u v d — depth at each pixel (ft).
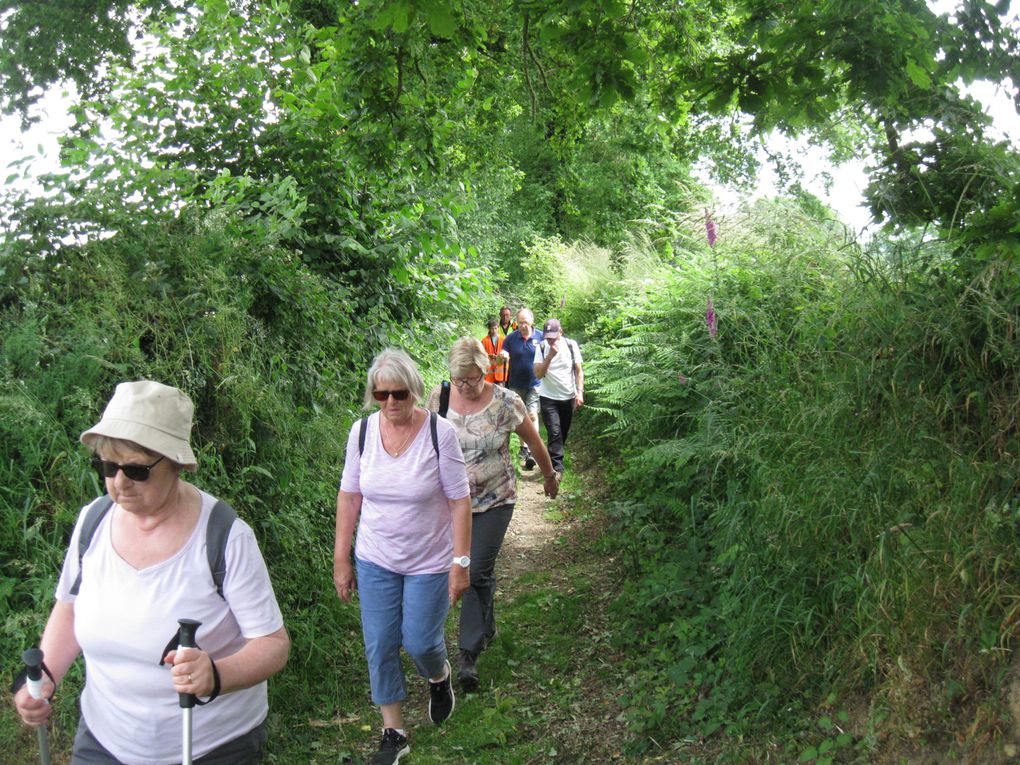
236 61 25.59
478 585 17.46
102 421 8.01
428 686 17.07
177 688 7.57
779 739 12.96
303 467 19.31
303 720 15.71
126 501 8.03
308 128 25.35
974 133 14.93
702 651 15.57
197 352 16.46
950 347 13.38
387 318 27.58
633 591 20.01
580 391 32.91
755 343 21.43
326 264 25.67
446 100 27.25
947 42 14.53
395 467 14.29
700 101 17.75
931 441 12.93
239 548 8.34
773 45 15.62
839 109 17.47
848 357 14.61
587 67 17.74
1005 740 10.61
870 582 12.43
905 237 16.07
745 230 24.75
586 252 61.36
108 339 14.75
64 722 12.26
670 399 25.49
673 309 25.95
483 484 17.40
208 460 15.88
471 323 46.52
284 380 19.83
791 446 15.02
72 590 8.51
